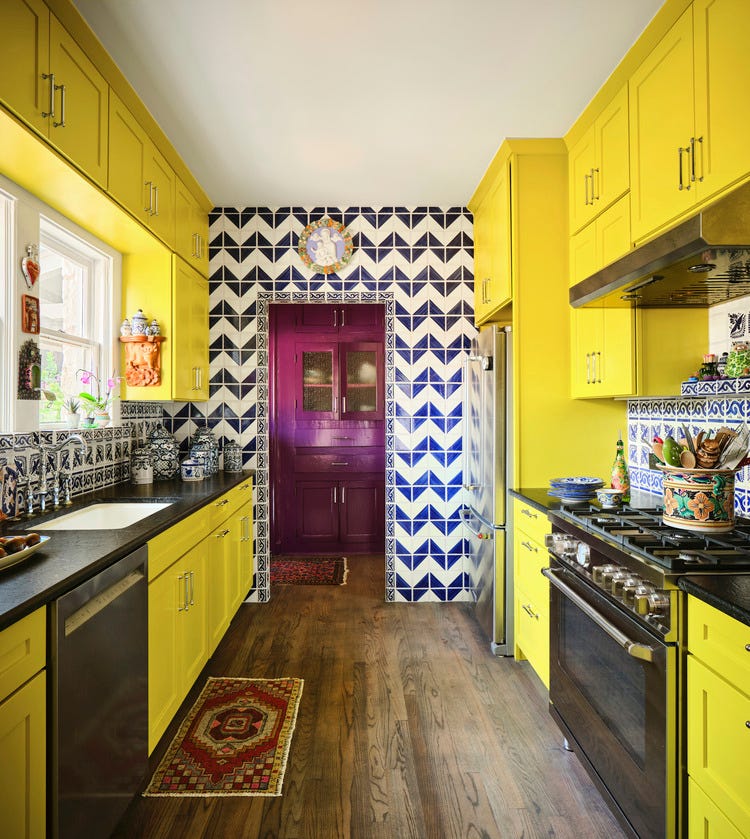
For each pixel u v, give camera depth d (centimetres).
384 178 320
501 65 214
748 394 192
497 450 282
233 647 293
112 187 213
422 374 365
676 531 169
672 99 180
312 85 226
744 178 146
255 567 365
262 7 181
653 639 136
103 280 281
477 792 180
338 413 502
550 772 190
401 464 366
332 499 505
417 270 364
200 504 233
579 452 280
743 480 203
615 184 222
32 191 204
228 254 361
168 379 292
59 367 252
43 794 119
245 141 274
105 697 144
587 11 184
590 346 256
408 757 198
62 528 207
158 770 190
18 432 201
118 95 218
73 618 131
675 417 245
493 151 287
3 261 195
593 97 237
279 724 219
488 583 292
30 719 114
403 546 366
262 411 363
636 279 174
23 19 152
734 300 207
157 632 185
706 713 123
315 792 180
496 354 282
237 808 173
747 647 108
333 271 361
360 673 262
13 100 148
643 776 140
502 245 290
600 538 169
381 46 202
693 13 167
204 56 206
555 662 206
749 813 108
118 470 294
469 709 230
